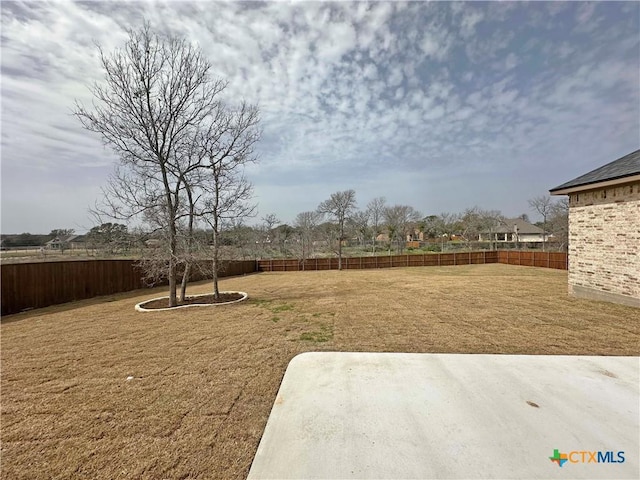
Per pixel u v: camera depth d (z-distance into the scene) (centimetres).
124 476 221
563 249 2580
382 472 214
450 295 985
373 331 585
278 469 221
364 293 1081
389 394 326
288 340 541
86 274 1112
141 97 848
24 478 222
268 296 1054
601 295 789
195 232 955
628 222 714
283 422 280
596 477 206
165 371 416
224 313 784
